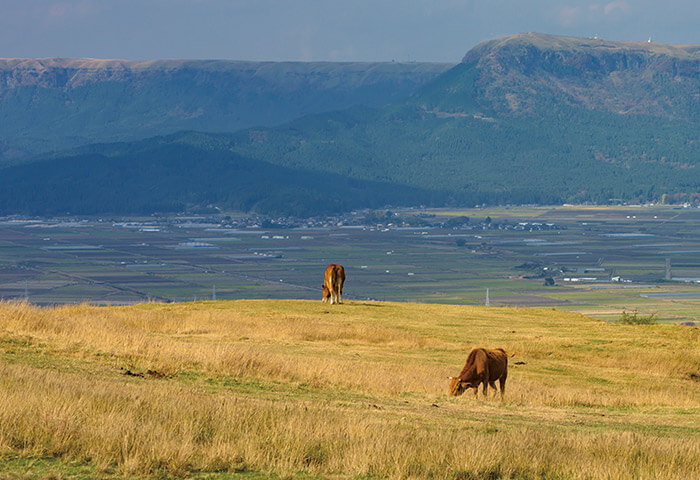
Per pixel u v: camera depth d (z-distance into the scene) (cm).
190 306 11525
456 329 10375
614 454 3334
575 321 11562
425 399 5247
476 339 9625
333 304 12325
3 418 2877
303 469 2853
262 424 3334
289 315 10850
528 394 5950
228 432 3133
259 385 5206
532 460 3133
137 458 2662
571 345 9444
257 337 8712
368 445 3055
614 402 5944
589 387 7125
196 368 5562
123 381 4647
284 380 5469
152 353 5806
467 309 12562
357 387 5516
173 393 3975
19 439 2808
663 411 5597
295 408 3928
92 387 3794
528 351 9025
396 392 5503
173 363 5566
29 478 2441
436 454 3044
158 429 2984
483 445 3181
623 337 9994
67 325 6800
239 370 5569
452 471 2927
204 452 2869
